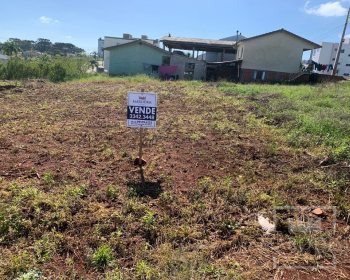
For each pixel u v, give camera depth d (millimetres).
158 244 3719
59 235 3736
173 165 5930
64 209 4227
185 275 3199
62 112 10070
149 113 5527
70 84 19016
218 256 3598
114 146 6852
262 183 5340
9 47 45188
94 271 3303
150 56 33375
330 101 12758
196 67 33781
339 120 8750
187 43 37219
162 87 17594
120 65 33344
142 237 3828
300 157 6504
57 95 13641
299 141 7344
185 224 4094
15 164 5715
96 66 45312
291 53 32656
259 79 33219
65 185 4930
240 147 6973
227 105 11680
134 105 5504
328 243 3846
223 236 3930
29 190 4621
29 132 7715
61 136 7406
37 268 3266
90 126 8414
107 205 4465
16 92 14273
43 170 5516
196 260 3432
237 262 3479
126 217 4137
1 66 23438
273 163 6230
